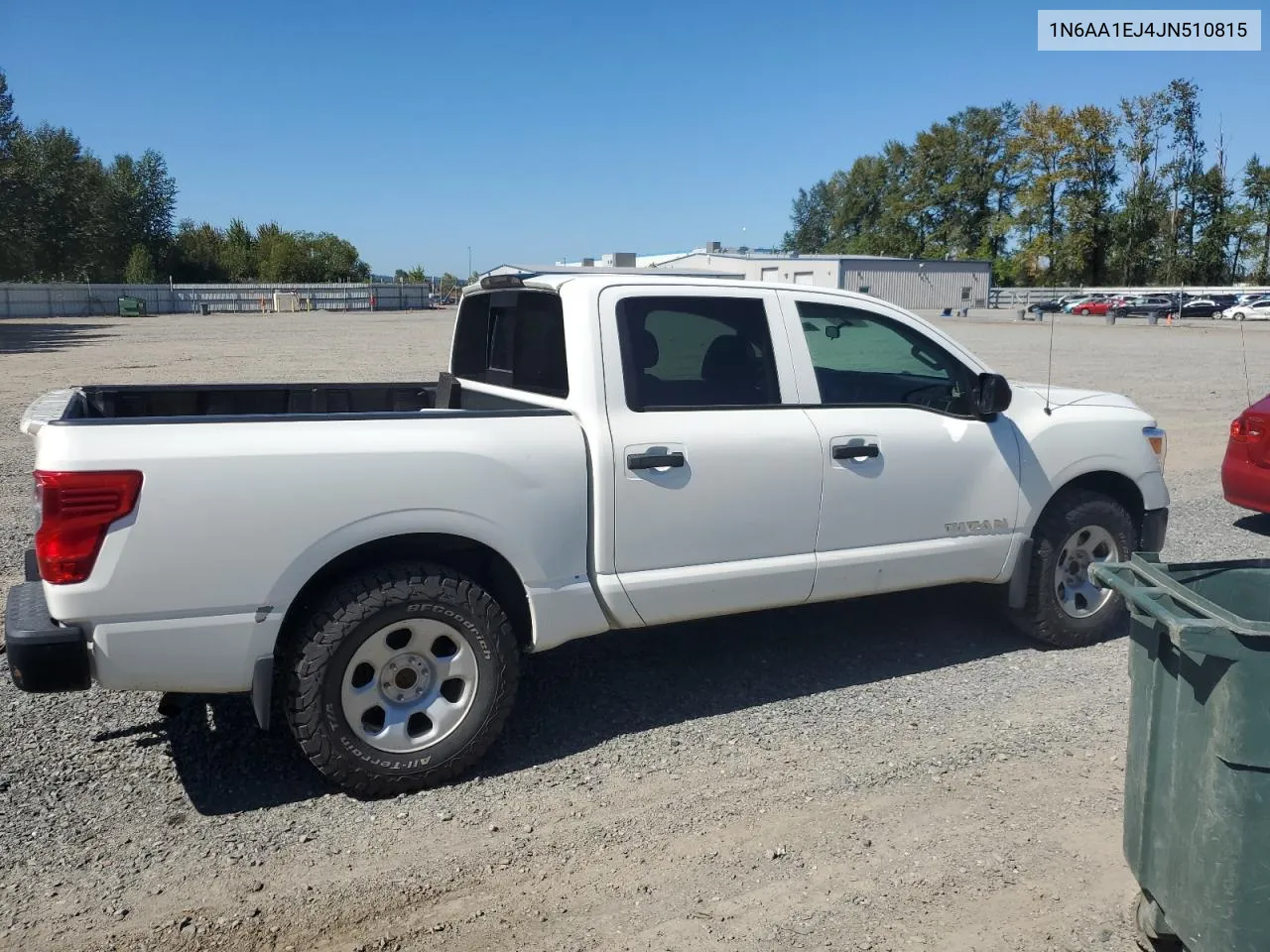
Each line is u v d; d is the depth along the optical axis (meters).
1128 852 2.86
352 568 3.85
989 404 4.82
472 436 3.87
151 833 3.53
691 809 3.71
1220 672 2.41
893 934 2.99
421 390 5.83
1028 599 5.24
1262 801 2.40
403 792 3.82
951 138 96.38
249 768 4.02
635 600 4.22
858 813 3.68
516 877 3.29
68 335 37.97
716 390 4.46
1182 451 12.04
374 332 40.81
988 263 68.25
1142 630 2.74
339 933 3.00
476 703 3.89
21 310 60.97
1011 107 93.56
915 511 4.82
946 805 3.74
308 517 3.59
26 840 3.47
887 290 65.75
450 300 92.75
